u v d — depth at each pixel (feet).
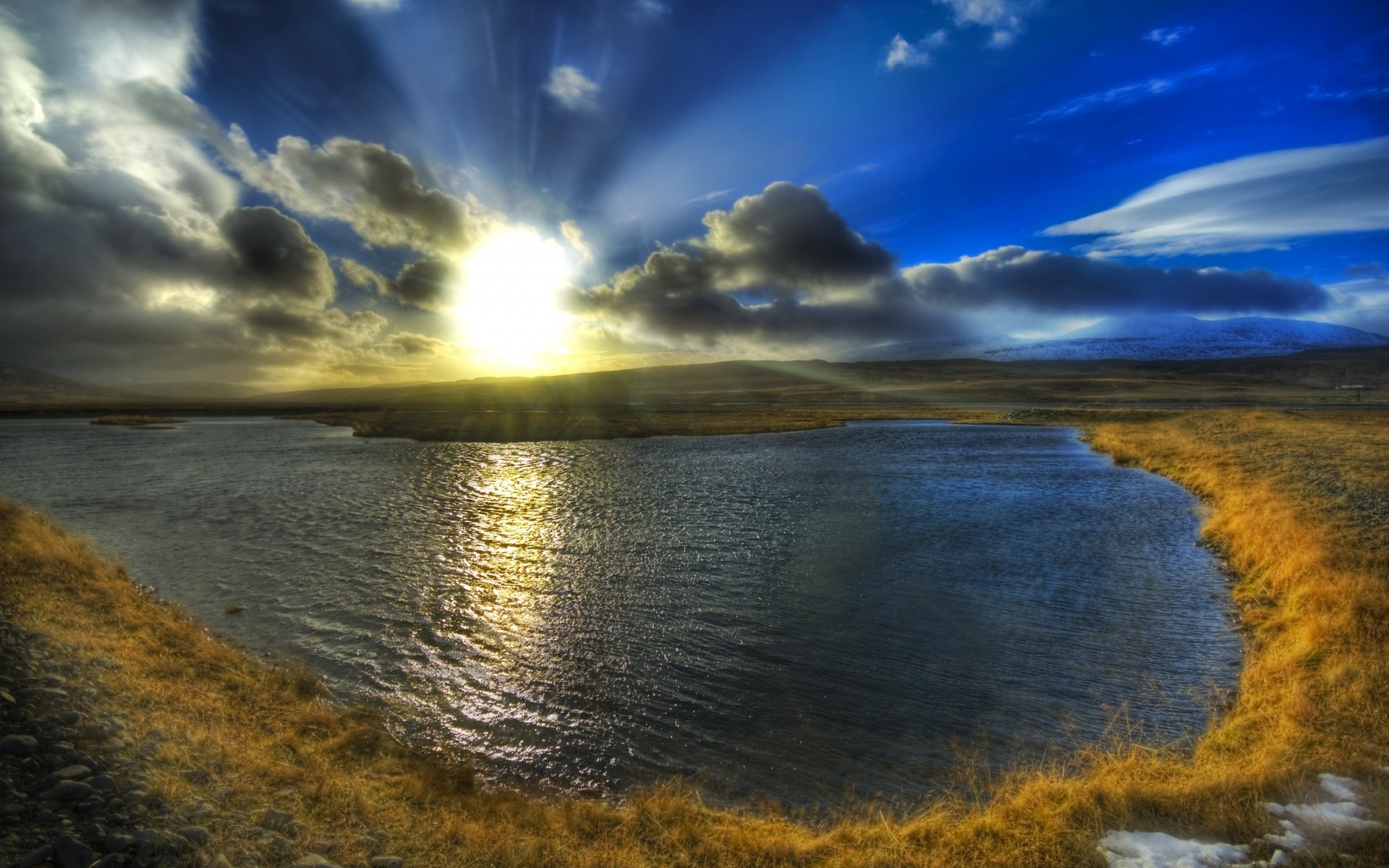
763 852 20.86
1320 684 29.71
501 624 45.80
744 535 71.92
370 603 49.98
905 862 19.69
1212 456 109.50
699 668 38.83
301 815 20.95
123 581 50.31
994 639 42.80
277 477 120.06
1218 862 17.75
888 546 66.39
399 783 25.31
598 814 23.67
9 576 41.16
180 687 30.40
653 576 57.06
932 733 31.40
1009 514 81.56
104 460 150.30
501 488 106.63
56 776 19.75
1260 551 55.36
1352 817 19.31
